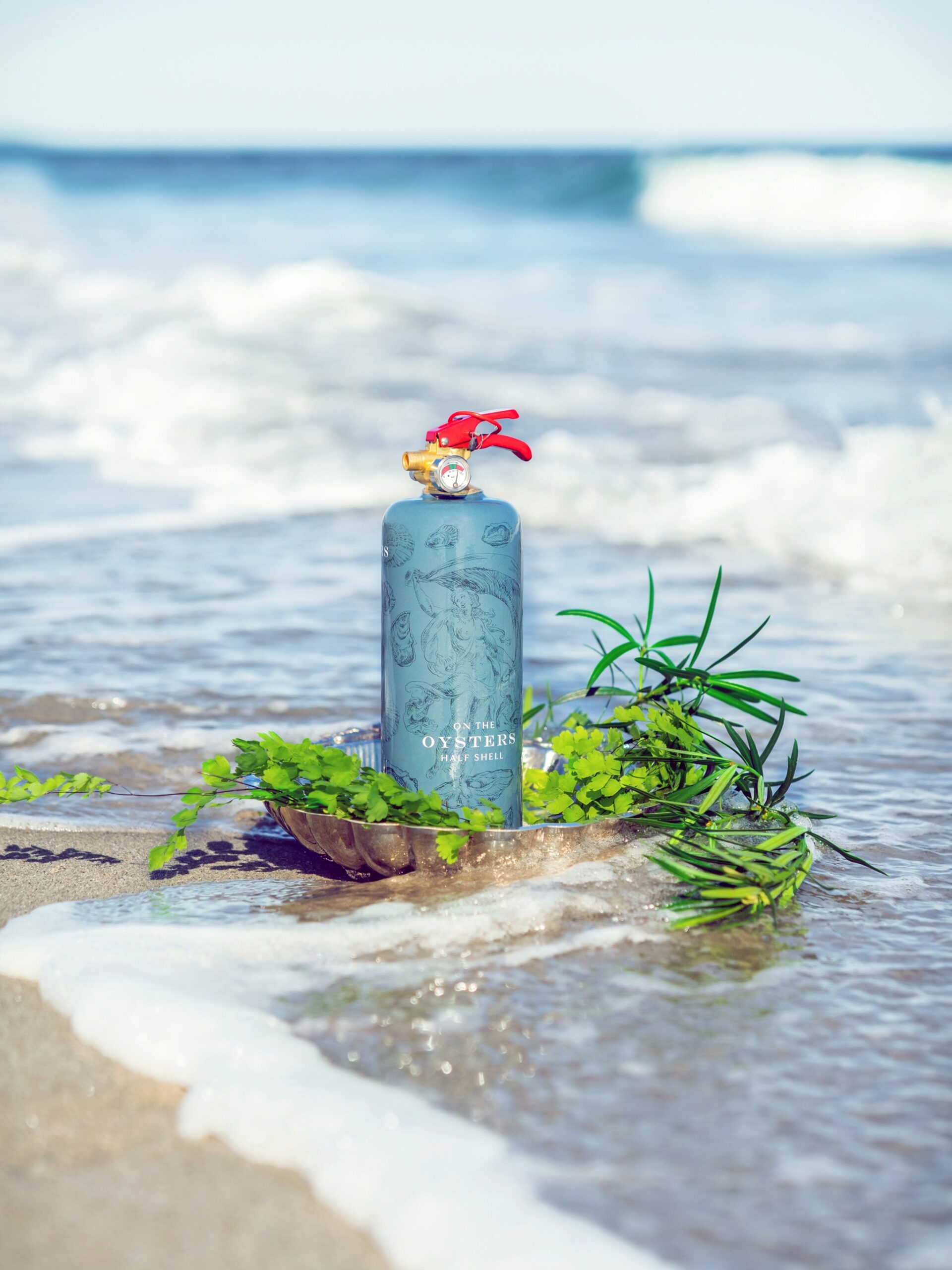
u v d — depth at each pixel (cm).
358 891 266
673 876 271
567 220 3719
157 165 5688
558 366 1499
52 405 1245
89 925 248
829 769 392
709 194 3591
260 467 982
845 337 1741
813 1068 200
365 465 982
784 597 647
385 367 1438
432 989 223
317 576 664
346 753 286
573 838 273
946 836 329
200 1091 188
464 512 263
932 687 489
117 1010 208
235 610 591
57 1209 165
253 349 1504
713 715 319
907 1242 157
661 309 2042
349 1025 209
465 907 254
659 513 827
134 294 1873
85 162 5859
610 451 1025
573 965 234
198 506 851
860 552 727
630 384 1377
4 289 1942
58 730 417
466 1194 163
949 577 686
